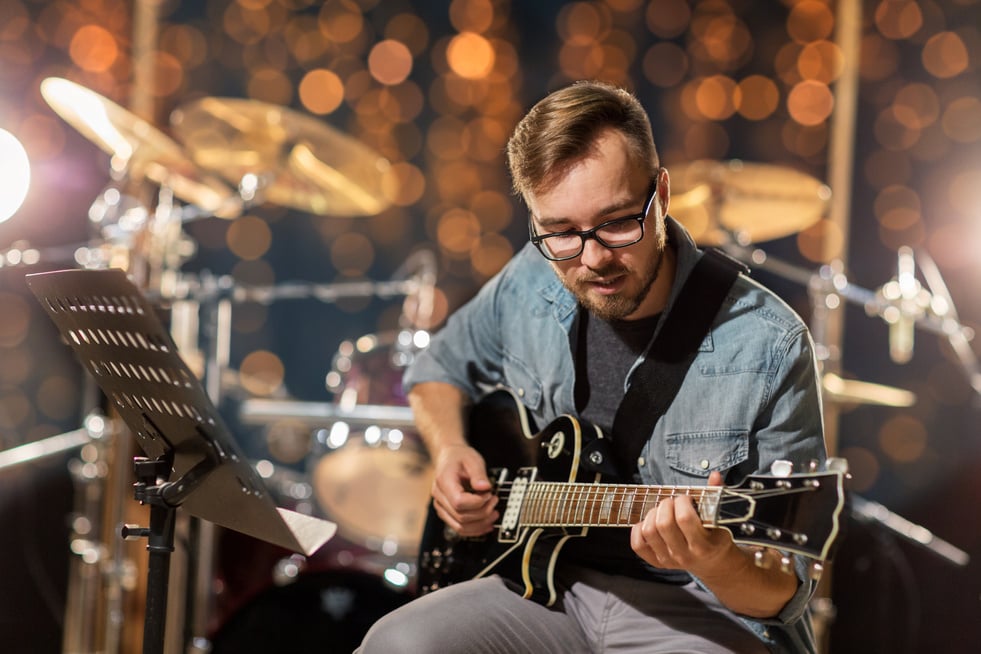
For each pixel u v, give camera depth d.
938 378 5.86
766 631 2.57
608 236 2.49
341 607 4.63
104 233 4.78
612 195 2.46
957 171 5.89
